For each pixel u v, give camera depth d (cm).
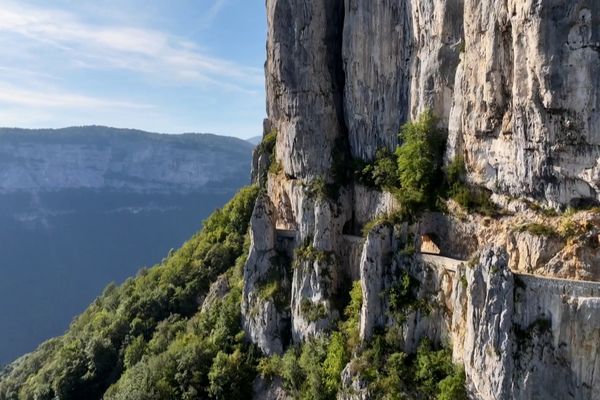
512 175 4088
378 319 4447
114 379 7319
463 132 4481
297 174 5797
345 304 5125
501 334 3434
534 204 4009
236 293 6350
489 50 4025
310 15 5509
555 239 3747
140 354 7012
